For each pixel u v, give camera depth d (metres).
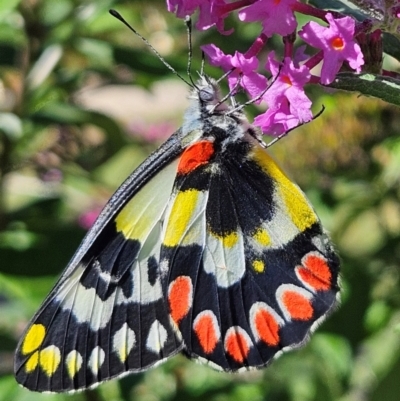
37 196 0.25
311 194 0.24
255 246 0.18
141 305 0.18
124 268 0.18
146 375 0.23
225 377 0.25
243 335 0.18
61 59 0.24
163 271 0.18
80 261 0.17
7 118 0.23
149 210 0.18
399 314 0.24
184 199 0.18
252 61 0.17
